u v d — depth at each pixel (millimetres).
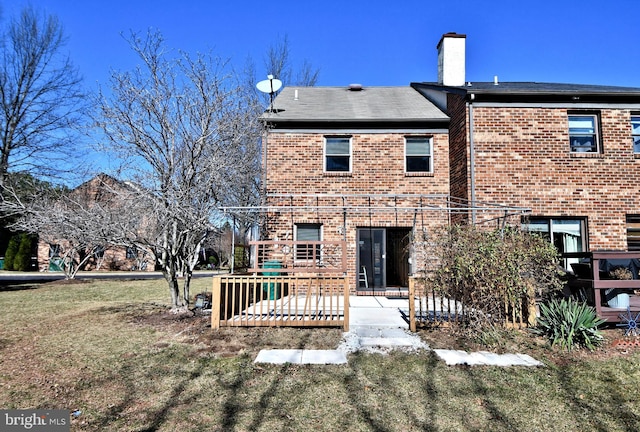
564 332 5957
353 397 4180
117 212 7449
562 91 10289
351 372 4867
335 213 11570
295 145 11836
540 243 6773
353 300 10281
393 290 11336
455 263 6484
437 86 12234
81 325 7500
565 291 7527
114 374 4809
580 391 4379
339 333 6594
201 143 7648
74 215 7383
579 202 10352
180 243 8141
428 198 11555
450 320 6695
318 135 11859
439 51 14758
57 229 7973
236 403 4023
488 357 5434
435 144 11844
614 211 10344
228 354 5547
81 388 4387
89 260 27250
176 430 3475
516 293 6473
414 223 10219
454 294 6574
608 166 10461
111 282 17750
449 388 4422
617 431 3520
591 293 7000
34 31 20484
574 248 10398
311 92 15312
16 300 11461
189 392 4293
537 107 10594
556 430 3531
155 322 7617
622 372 4926
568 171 10430
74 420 3645
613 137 10539
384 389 4383
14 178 18984
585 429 3553
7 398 4109
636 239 10406
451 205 11406
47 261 27438
